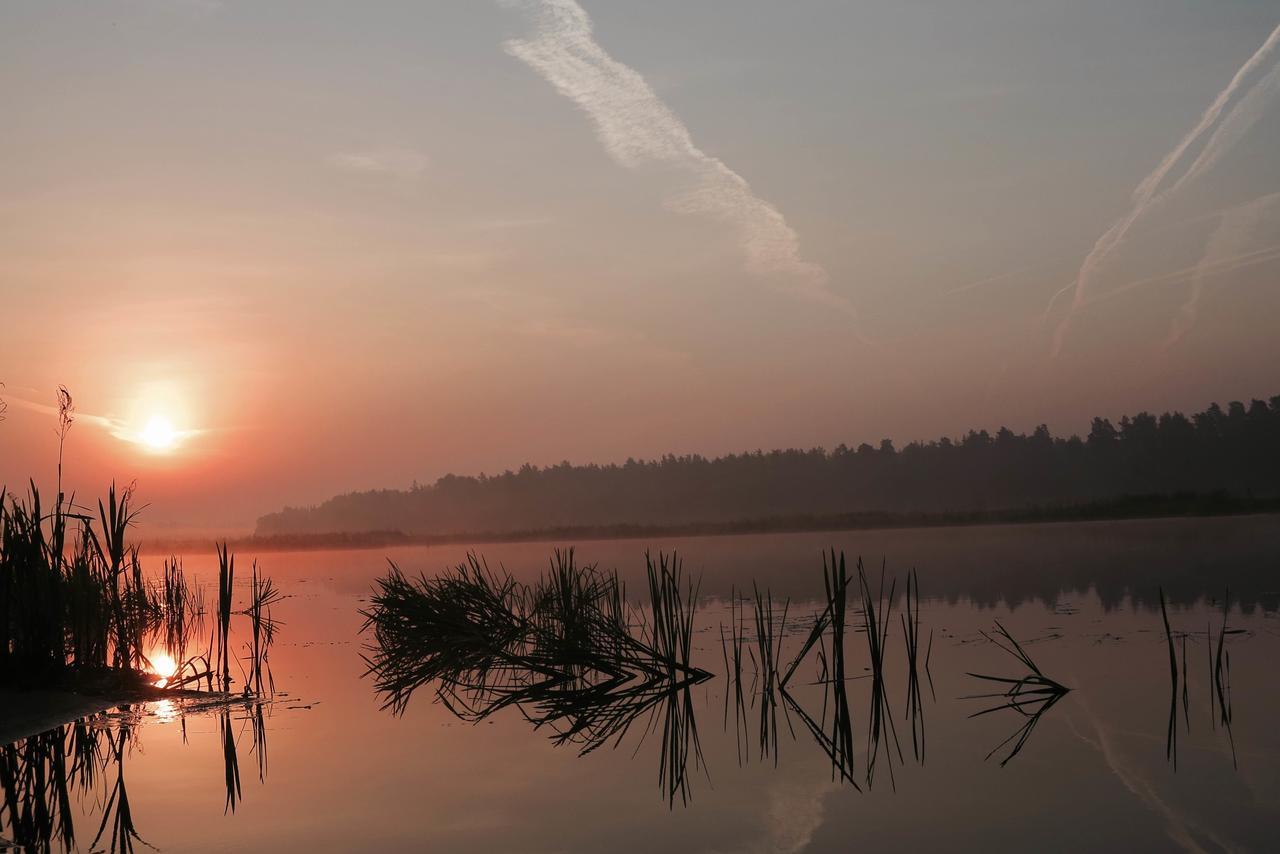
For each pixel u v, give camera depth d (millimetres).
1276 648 12906
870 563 31859
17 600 11047
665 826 6848
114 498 12086
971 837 6480
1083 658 12711
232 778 8180
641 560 39344
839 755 8656
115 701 11273
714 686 12195
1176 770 7848
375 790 7789
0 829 6895
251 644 17422
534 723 10359
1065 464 108312
